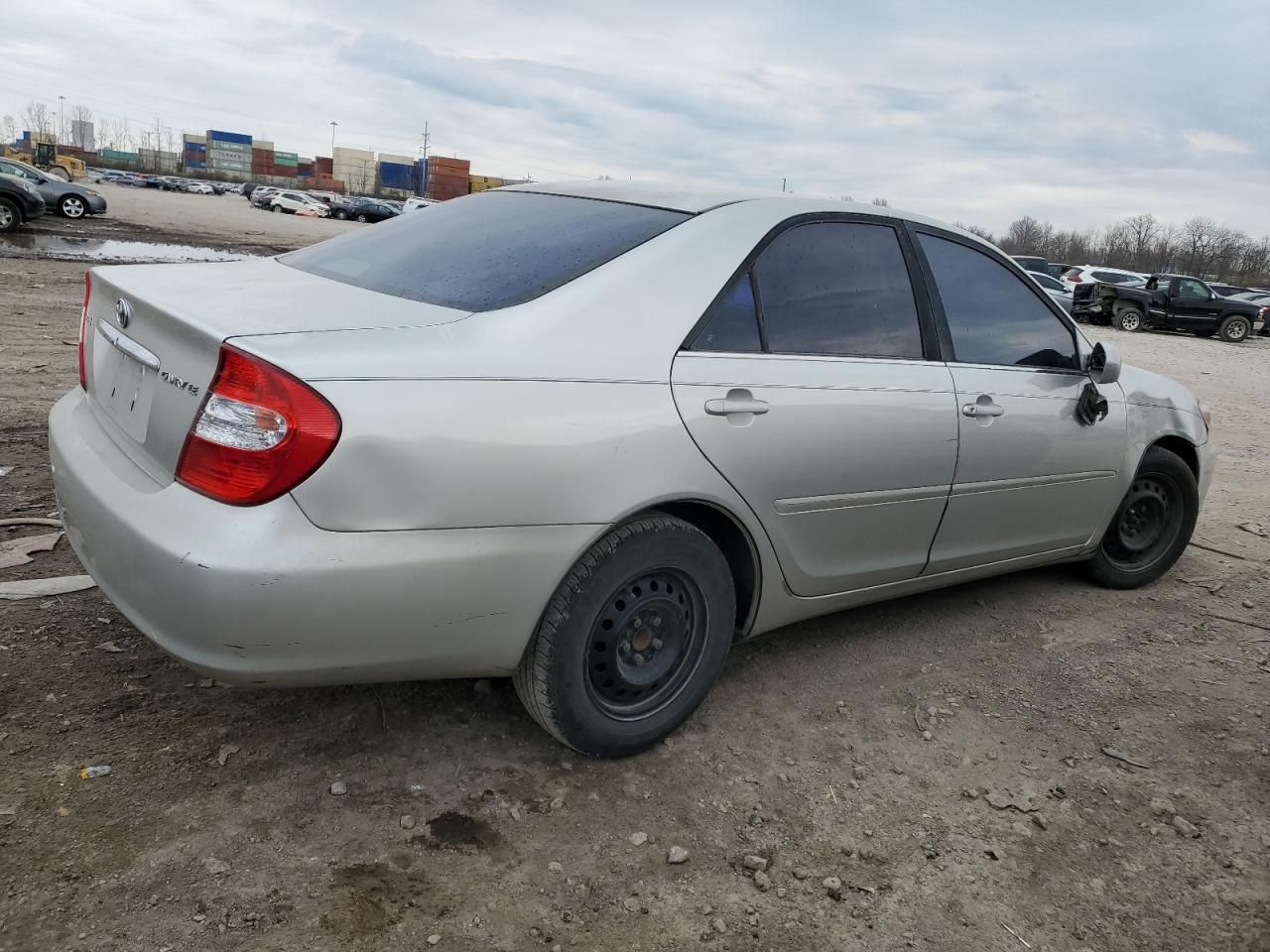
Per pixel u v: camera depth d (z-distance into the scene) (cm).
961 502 348
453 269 278
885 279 330
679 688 285
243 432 208
